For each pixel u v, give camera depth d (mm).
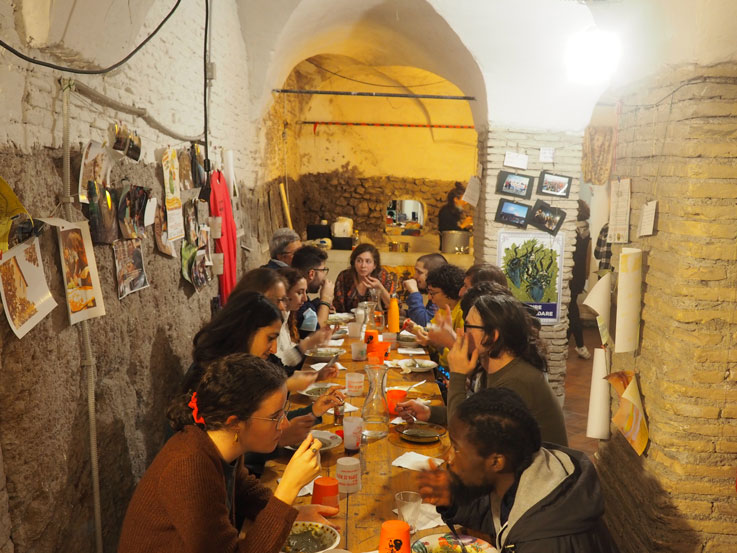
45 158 2162
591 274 9680
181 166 3795
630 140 3109
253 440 1667
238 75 5629
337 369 3561
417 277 4957
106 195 2598
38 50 2105
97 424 2523
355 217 10359
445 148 10273
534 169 5812
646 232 2816
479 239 6152
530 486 1546
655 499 2684
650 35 2795
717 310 2520
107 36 2508
